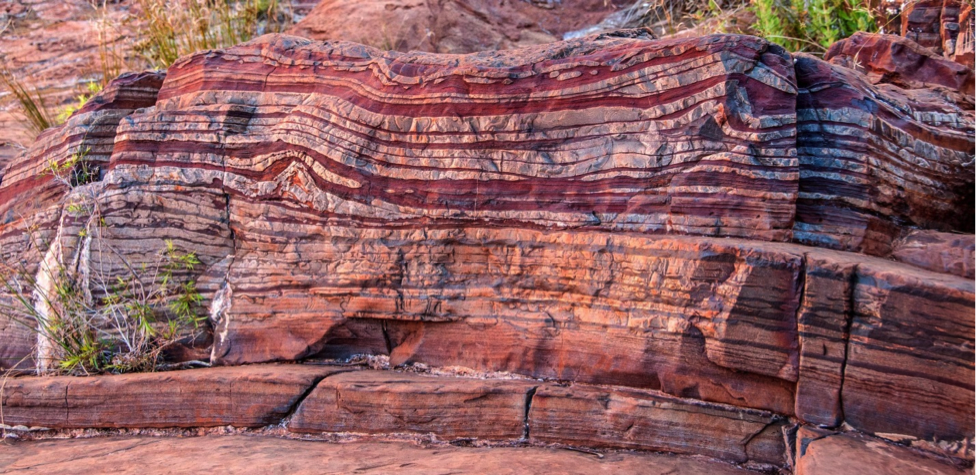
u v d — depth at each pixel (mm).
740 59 3127
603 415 2928
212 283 3717
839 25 5152
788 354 2736
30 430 3451
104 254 3719
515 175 3355
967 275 2822
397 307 3426
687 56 3186
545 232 3244
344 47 3758
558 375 3186
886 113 3277
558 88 3342
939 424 2498
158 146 3783
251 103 3785
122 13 7418
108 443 3211
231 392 3285
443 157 3426
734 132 3107
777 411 2809
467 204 3393
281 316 3596
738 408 2846
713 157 3129
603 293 3098
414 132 3463
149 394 3352
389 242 3455
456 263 3393
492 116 3396
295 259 3590
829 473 2307
